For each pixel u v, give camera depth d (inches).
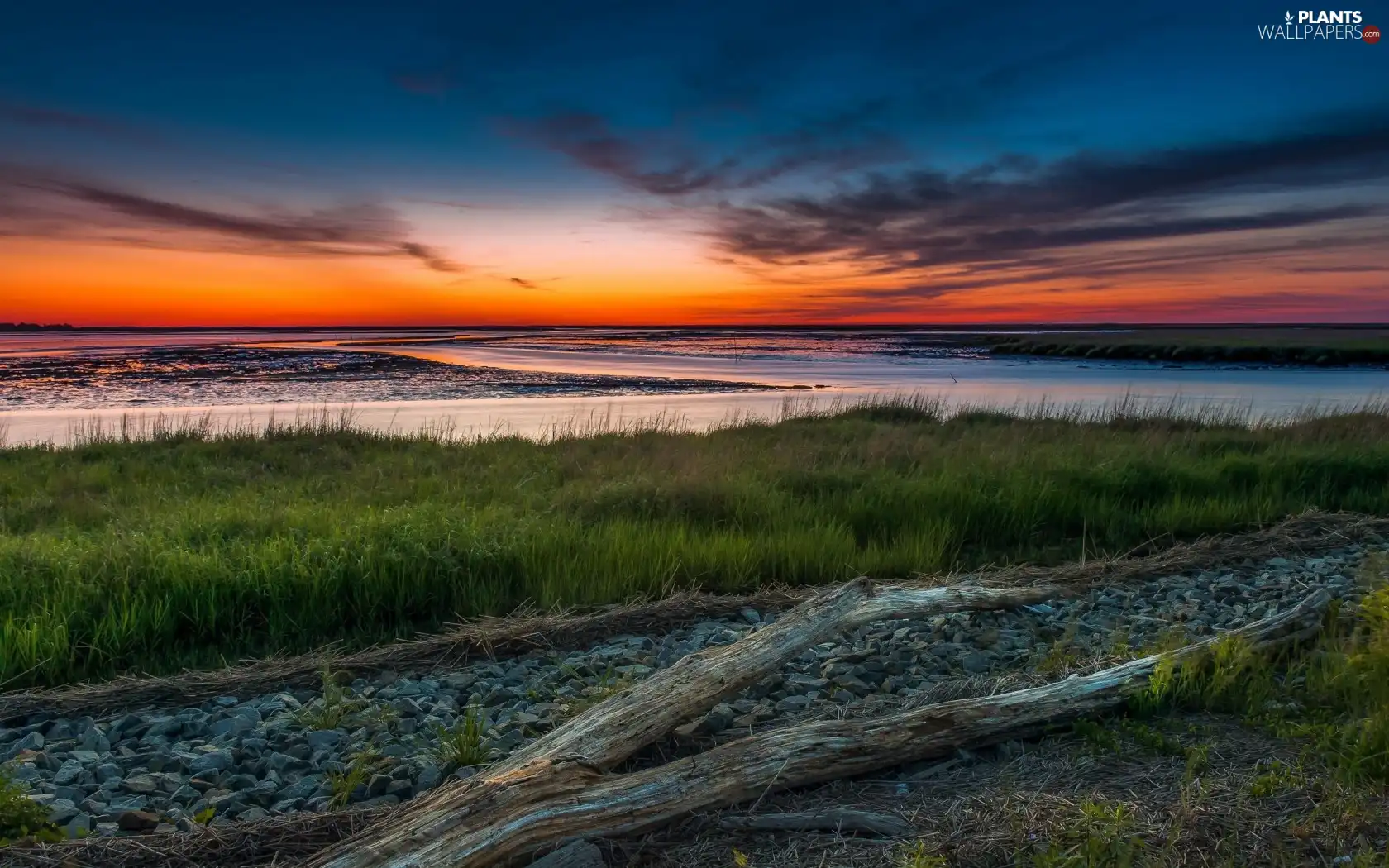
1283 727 174.7
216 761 177.0
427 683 228.8
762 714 196.2
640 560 335.6
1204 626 267.6
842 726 162.4
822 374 2311.8
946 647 250.1
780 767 150.6
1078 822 130.3
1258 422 874.1
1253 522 439.5
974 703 175.6
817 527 383.9
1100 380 2049.7
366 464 616.4
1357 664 195.5
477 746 175.6
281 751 185.2
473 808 126.3
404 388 1668.3
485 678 236.2
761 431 813.2
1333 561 350.6
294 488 512.7
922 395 1483.8
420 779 164.7
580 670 237.8
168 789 166.2
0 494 514.9
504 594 315.6
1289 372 2511.1
